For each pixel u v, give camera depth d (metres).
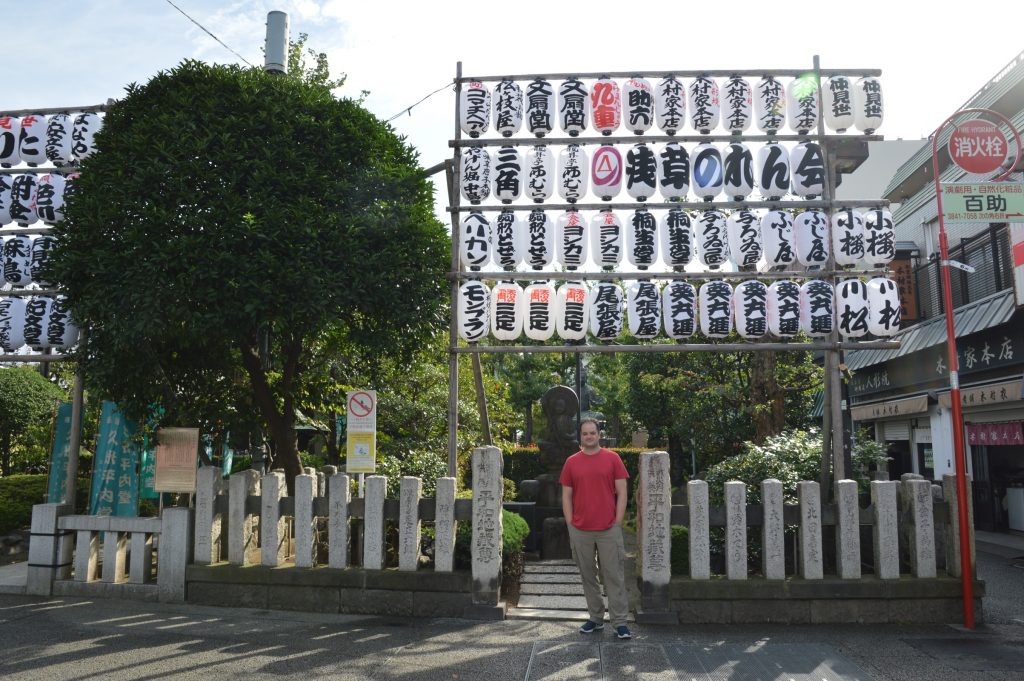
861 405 17.50
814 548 6.10
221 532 7.06
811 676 4.67
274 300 6.21
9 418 12.41
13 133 8.38
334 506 6.60
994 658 5.03
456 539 6.62
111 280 6.21
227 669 4.81
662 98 7.44
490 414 13.41
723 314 7.06
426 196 7.97
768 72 7.35
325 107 7.13
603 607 5.79
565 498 5.85
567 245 7.31
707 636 5.61
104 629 5.80
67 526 7.15
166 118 6.59
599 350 7.11
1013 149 11.77
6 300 7.97
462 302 7.26
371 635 5.66
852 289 6.93
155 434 7.28
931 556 6.15
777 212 7.20
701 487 6.21
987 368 11.99
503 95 7.53
